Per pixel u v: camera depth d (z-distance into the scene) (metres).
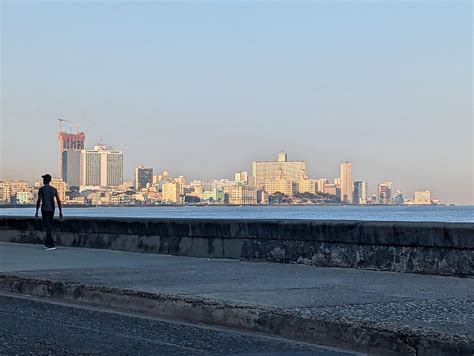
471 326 8.24
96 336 8.93
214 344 8.52
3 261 16.44
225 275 13.39
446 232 12.99
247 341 8.73
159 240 18.56
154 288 11.52
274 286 11.75
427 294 10.81
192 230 17.72
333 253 14.81
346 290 11.26
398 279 12.65
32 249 20.27
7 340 8.66
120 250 19.58
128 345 8.41
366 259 14.26
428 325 8.30
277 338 8.95
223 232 17.02
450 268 12.94
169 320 10.18
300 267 14.79
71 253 18.73
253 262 15.98
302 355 7.95
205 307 10.07
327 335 8.66
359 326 8.40
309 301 10.11
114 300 11.40
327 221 14.92
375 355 8.08
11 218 23.59
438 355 7.68
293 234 15.55
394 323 8.43
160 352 8.04
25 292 12.98
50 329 9.39
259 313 9.41
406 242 13.60
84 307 11.33
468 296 10.59
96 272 13.97
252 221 16.34
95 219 20.42
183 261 16.28
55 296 12.41
